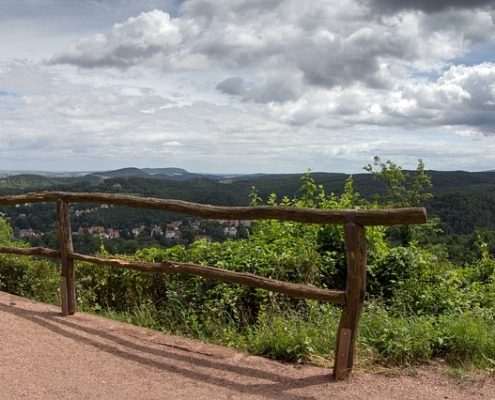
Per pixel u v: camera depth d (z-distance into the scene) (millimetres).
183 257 7543
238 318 6609
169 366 4562
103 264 5949
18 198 6809
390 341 4738
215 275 4992
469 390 4141
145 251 7988
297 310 6457
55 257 6305
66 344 5000
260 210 4598
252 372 4469
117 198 5707
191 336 6152
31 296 8312
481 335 4895
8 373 4125
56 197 6262
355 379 4301
